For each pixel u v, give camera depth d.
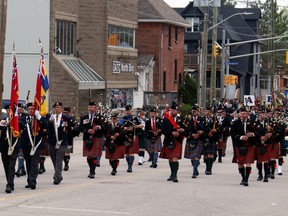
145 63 80.19
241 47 115.12
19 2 59.50
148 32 83.56
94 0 65.31
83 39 65.19
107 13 66.31
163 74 85.12
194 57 104.75
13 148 23.53
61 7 60.75
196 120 30.38
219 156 39.84
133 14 73.38
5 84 59.88
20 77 59.56
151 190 25.06
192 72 104.31
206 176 31.05
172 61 88.06
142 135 36.72
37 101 25.20
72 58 63.25
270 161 30.02
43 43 59.25
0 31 34.69
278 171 32.94
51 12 59.12
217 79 106.44
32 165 24.81
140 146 36.94
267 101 71.94
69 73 59.28
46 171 31.75
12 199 21.95
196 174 30.25
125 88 71.38
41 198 22.31
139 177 30.00
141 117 37.75
